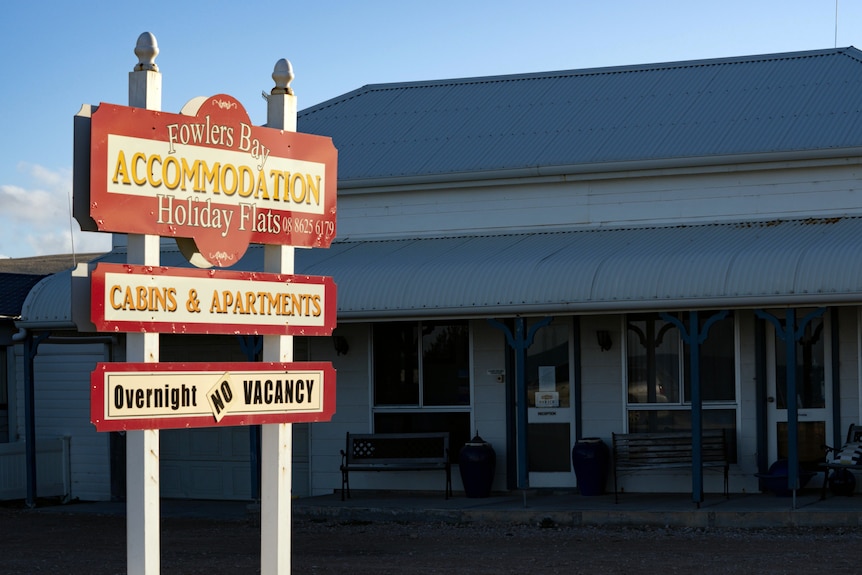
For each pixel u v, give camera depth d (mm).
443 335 16203
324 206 8711
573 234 16047
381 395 16406
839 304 12820
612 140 16797
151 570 7387
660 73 19188
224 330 7922
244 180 8125
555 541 12570
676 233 15227
